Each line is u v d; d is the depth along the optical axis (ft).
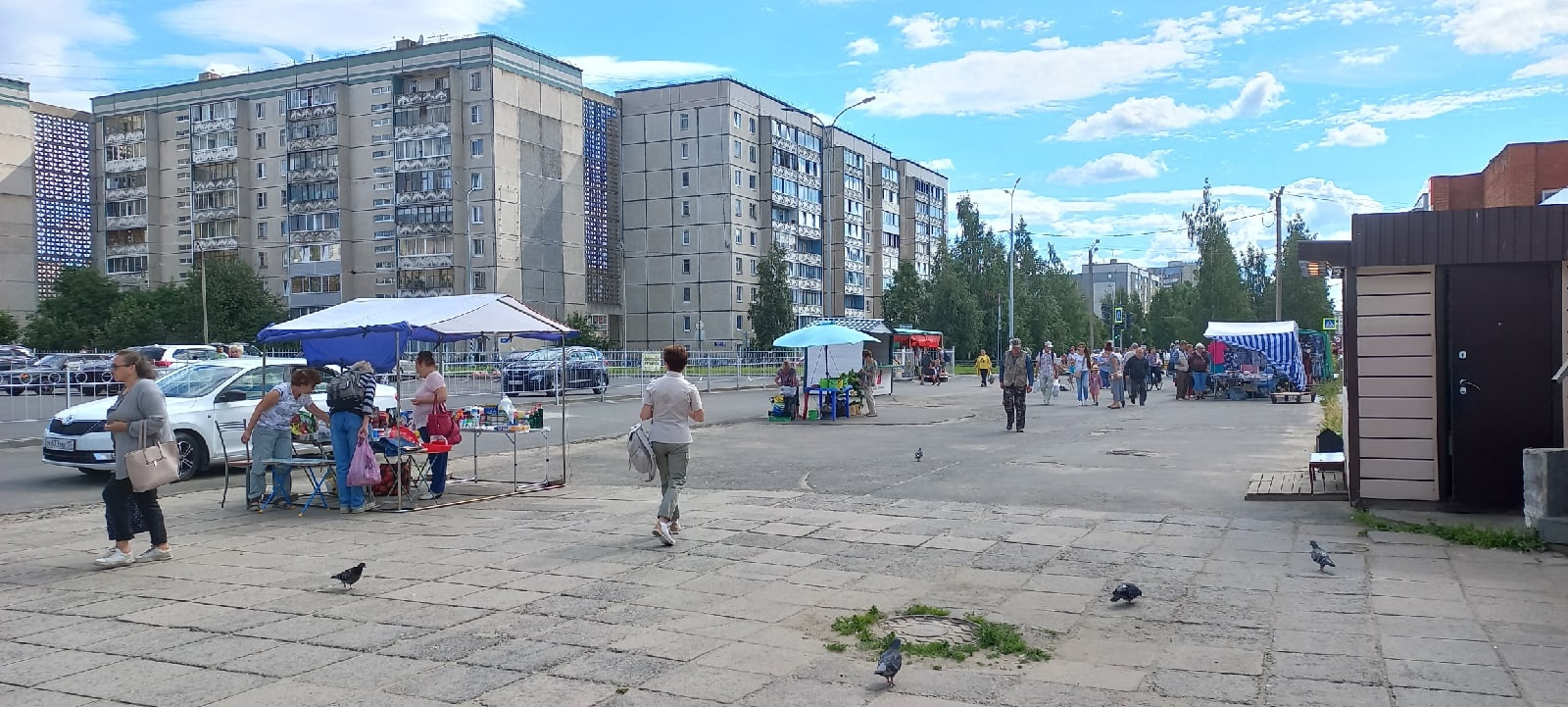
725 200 252.42
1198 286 208.95
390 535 29.86
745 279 259.19
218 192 250.37
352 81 234.79
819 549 26.99
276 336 39.11
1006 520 31.12
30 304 248.93
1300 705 15.05
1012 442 56.70
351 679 16.72
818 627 19.60
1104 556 25.76
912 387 136.26
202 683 16.57
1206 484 38.45
